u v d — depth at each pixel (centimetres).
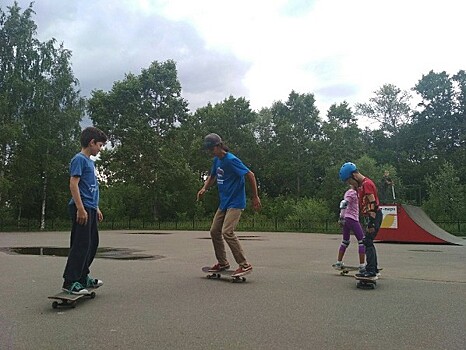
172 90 4628
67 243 1573
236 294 517
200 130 5766
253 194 658
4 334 349
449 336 349
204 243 1603
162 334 350
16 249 1282
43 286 566
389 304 467
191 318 401
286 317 407
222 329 365
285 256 1070
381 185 2194
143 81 4584
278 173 5631
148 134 4322
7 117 3136
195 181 4847
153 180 4375
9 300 479
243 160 5734
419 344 328
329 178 4709
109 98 4578
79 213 471
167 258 989
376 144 6278
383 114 6425
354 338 342
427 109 6081
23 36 3288
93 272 708
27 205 3594
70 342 328
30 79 3328
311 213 3388
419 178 5447
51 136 3347
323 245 1513
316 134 5941
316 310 436
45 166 3269
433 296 513
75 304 450
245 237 2169
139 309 437
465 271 775
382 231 1670
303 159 5697
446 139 5925
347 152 5491
